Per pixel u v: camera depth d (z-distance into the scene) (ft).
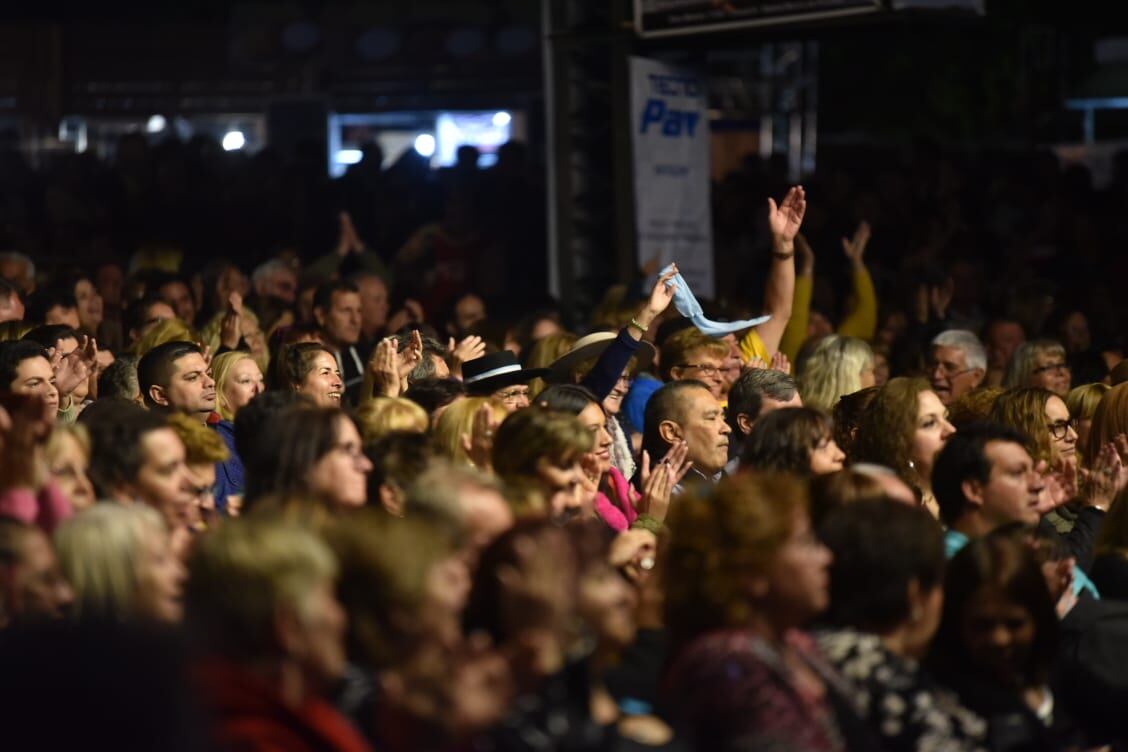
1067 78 83.46
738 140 90.07
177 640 10.07
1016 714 19.40
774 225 38.86
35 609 15.88
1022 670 19.88
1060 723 21.67
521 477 21.98
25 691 9.68
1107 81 82.64
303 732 14.39
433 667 15.47
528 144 85.05
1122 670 21.75
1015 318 50.39
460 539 17.99
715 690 15.88
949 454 24.06
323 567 14.80
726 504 17.24
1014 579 19.54
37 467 19.80
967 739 18.51
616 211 50.26
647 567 21.93
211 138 71.51
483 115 88.69
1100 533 25.16
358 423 25.25
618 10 49.24
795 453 25.04
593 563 16.88
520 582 15.98
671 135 50.11
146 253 52.90
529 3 84.89
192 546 15.55
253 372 32.32
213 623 14.48
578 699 16.25
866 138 87.81
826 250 60.85
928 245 60.59
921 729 17.81
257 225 64.54
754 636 16.47
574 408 27.61
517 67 84.89
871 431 27.84
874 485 21.13
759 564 16.94
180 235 64.08
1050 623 19.84
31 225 64.64
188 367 30.50
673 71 50.16
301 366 32.19
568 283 51.24
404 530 15.75
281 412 22.03
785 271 38.96
